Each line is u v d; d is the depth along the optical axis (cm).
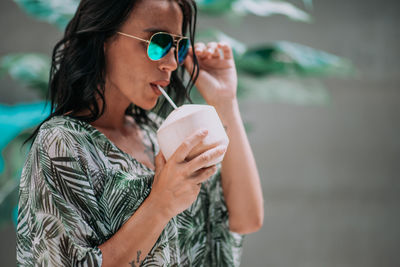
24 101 614
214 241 127
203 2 292
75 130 101
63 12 283
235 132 127
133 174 104
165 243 104
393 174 688
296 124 691
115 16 103
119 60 105
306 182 685
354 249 666
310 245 664
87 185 96
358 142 691
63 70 107
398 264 666
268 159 686
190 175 92
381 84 696
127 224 94
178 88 129
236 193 126
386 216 678
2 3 648
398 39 698
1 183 325
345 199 682
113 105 112
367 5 700
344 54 701
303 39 702
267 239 659
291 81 329
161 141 96
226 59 132
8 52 653
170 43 104
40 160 96
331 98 689
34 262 95
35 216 94
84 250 90
